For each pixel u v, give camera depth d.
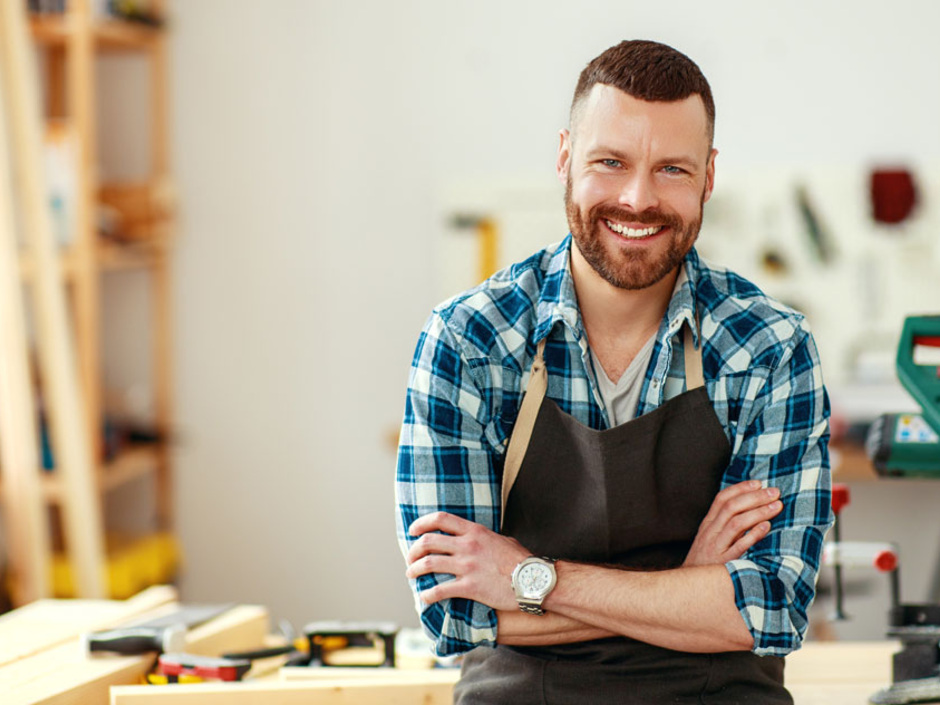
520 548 1.71
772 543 1.70
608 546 1.76
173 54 3.92
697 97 1.67
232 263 3.99
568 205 1.74
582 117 1.69
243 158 3.95
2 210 3.01
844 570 3.84
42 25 3.42
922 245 3.77
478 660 1.81
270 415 4.03
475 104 3.86
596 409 1.76
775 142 3.80
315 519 4.05
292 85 3.91
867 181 3.77
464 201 3.88
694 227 1.68
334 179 3.93
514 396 1.77
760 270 3.82
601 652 1.73
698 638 1.65
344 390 4.00
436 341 1.75
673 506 1.76
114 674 1.96
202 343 4.02
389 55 3.88
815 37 3.76
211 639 2.16
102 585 3.29
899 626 2.16
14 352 3.05
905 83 3.75
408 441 1.76
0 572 3.52
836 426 3.58
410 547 1.74
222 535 4.07
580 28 3.81
